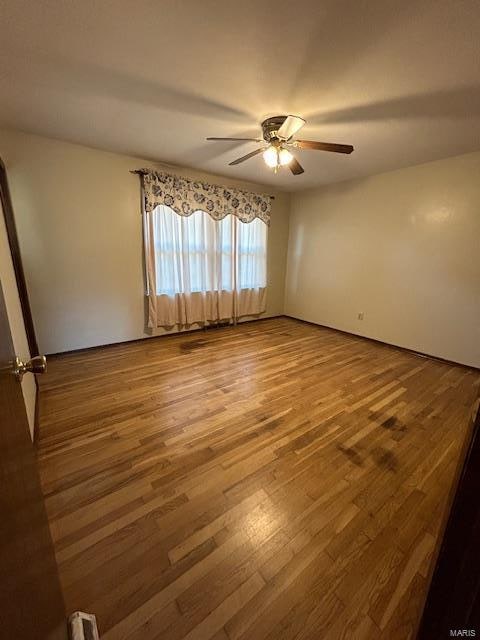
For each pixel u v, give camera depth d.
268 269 4.76
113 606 0.96
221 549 1.15
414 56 1.46
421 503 1.38
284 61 1.52
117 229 3.24
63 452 1.65
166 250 3.55
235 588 1.02
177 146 2.81
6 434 0.57
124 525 1.23
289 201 4.76
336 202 4.11
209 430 1.89
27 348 2.22
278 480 1.50
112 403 2.19
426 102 1.90
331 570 1.08
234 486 1.45
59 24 1.29
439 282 3.19
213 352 3.33
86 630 0.86
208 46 1.42
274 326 4.55
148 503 1.34
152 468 1.55
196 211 3.70
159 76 1.67
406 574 1.08
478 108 1.96
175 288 3.74
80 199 2.95
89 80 1.72
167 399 2.26
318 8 1.19
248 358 3.17
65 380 2.55
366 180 3.70
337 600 0.99
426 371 2.93
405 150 2.76
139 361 3.01
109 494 1.38
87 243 3.08
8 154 2.52
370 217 3.73
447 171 3.00
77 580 1.02
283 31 1.32
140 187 3.29
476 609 0.49
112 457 1.62
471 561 0.49
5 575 0.43
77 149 2.84
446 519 0.61
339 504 1.37
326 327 4.49
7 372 0.67
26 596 0.52
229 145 2.77
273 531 1.23
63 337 3.11
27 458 0.73
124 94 1.88
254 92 1.82
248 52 1.46
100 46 1.43
